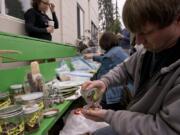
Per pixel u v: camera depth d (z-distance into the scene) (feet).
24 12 8.98
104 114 2.31
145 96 2.38
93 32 39.37
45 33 8.71
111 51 7.92
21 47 5.09
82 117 3.88
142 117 2.10
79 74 6.84
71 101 4.03
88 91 3.27
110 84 3.56
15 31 8.03
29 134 2.61
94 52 13.11
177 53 2.30
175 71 2.11
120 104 6.61
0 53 3.77
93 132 3.39
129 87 5.92
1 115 2.35
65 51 9.76
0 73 3.89
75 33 20.25
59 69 6.98
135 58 3.31
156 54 2.56
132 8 2.00
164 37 2.10
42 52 6.56
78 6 22.91
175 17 1.97
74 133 3.73
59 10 14.03
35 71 3.96
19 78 4.50
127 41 12.16
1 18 7.13
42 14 8.97
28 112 2.60
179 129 1.77
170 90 2.02
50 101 3.59
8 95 3.23
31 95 3.23
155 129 1.89
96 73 7.93
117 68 3.70
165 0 1.91
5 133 2.26
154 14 1.92
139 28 2.05
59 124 4.27
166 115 1.88
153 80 2.37
